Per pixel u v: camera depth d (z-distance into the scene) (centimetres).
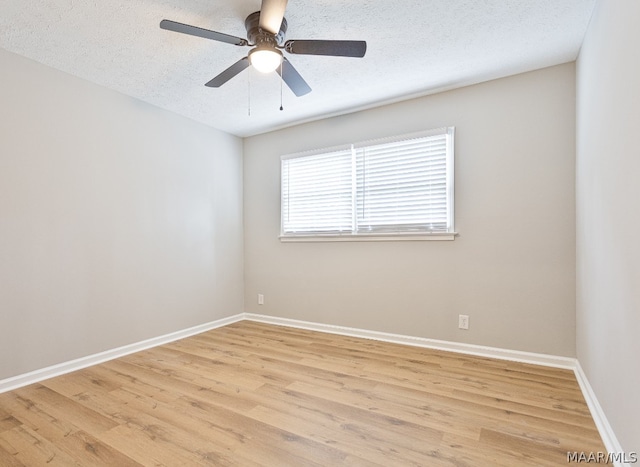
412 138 325
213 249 399
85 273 280
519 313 281
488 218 292
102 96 294
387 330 340
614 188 164
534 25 218
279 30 191
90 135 285
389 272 338
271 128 410
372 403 212
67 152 270
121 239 307
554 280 269
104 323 293
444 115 311
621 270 154
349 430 183
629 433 143
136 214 319
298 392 229
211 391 231
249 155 434
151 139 334
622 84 151
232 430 184
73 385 241
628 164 144
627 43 144
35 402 216
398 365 275
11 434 181
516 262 282
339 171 368
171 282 351
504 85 286
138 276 320
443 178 311
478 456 161
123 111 310
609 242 172
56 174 263
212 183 399
